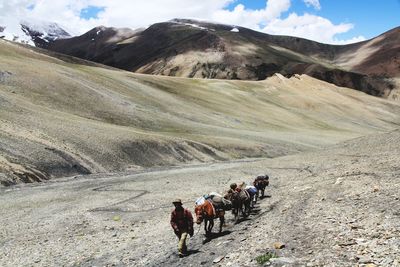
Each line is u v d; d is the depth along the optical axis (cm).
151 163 5434
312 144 9219
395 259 1012
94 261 1538
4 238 2020
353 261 1056
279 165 4344
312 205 1862
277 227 1546
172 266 1356
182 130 8044
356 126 15900
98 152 5022
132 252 1605
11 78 7469
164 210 2448
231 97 14488
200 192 3064
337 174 2778
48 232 2084
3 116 5191
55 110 6694
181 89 13262
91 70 11725
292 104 16912
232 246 1423
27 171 3956
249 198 1955
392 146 3778
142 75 13838
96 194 3181
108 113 7744
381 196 1752
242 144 7438
